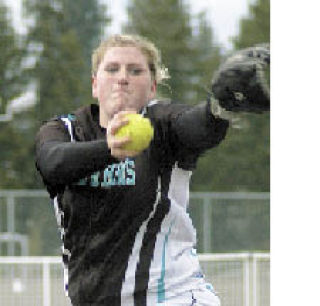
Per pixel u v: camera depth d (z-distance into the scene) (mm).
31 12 54375
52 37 54406
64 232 7406
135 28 53938
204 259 19328
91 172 6453
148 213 7184
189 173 7340
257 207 36719
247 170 49844
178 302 7234
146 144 6324
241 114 6844
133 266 7219
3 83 53938
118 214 7160
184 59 52406
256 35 52938
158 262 7230
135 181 7121
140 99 7309
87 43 54938
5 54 53781
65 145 6566
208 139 6766
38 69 54125
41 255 37875
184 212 7367
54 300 21469
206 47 52938
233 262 20016
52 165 6547
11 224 37969
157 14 53438
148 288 7215
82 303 7359
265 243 36625
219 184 49750
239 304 20000
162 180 7203
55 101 54031
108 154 6340
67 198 7234
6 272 22875
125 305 7242
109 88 7301
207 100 6598
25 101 53938
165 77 7840
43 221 38031
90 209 7184
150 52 7434
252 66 6184
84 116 7395
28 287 22422
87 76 54594
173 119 7086
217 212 36812
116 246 7215
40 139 7180
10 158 53656
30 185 53594
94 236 7250
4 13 53844
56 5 54594
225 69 6242
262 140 49594
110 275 7242
